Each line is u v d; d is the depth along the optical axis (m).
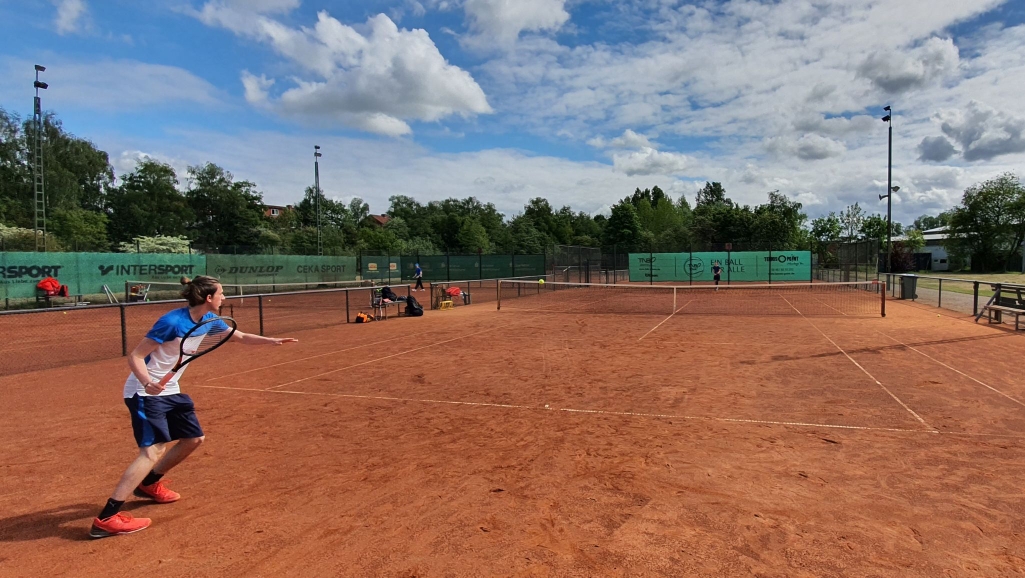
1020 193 54.75
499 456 5.12
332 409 6.88
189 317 4.00
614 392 7.54
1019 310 12.78
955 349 10.56
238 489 4.43
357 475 4.70
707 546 3.43
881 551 3.36
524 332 13.95
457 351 11.12
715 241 63.25
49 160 48.78
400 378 8.63
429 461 5.01
